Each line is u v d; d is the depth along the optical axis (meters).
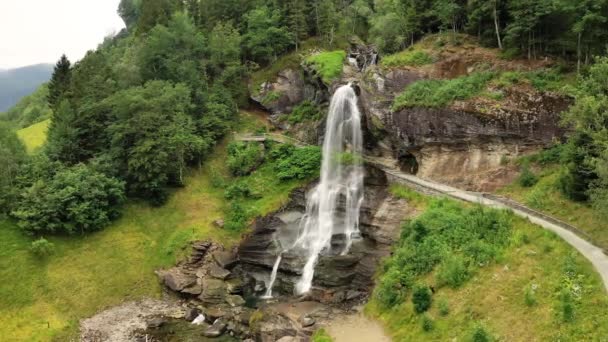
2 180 54.31
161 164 59.78
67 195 53.59
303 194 61.56
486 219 41.03
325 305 45.34
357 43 88.06
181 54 76.88
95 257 52.94
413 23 71.38
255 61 85.19
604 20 44.44
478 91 51.81
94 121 63.91
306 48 84.06
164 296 50.44
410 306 38.56
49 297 47.50
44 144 66.25
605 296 27.69
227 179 66.81
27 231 52.12
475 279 36.28
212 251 55.28
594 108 34.44
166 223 59.44
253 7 87.94
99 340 42.56
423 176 55.25
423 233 44.03
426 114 54.06
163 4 93.88
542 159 46.47
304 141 71.38
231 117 75.69
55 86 82.00
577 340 26.53
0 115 129.75
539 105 47.56
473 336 30.55
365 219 53.94
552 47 53.19
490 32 58.62
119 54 100.19
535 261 34.19
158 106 62.66
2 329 43.25
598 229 35.69
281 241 56.41
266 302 48.84
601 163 31.98
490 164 50.34
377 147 63.34
